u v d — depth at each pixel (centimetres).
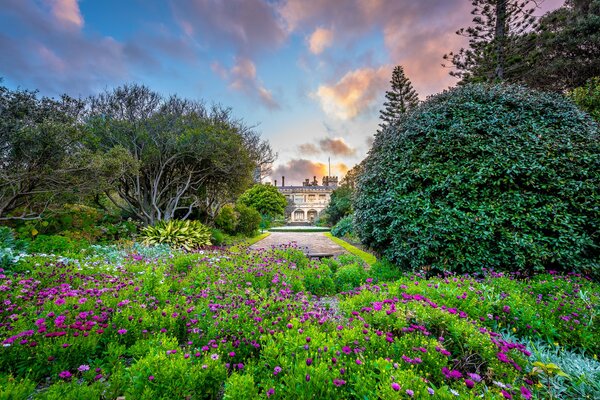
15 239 575
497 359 183
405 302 257
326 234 1914
